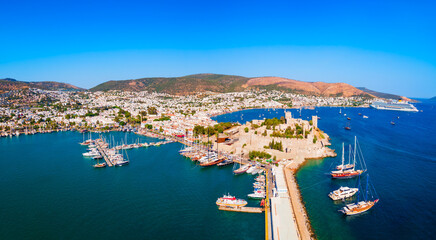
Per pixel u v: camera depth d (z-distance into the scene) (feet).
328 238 400.26
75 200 543.39
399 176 637.30
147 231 429.79
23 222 462.19
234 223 448.24
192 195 555.28
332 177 627.05
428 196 530.68
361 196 531.09
